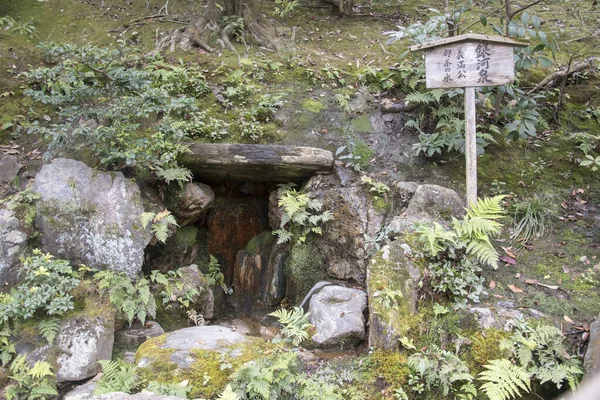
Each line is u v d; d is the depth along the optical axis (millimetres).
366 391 3744
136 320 4500
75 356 3910
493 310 4004
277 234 5422
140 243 4527
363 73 6555
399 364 3814
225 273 5691
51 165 4723
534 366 3697
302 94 6320
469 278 4285
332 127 5902
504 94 6359
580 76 6605
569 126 6125
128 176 5059
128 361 4082
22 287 4102
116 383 3635
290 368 3865
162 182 5176
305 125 5887
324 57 7082
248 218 5766
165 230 4629
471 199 4785
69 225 4477
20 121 5801
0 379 3717
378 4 8938
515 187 5465
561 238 4930
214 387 3629
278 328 4938
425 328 3992
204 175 5383
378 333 3939
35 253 4320
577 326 3941
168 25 7766
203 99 6043
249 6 7715
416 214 4875
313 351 4156
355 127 5930
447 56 4734
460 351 3836
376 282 4148
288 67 6723
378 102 6262
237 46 7297
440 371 3705
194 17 7609
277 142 5664
